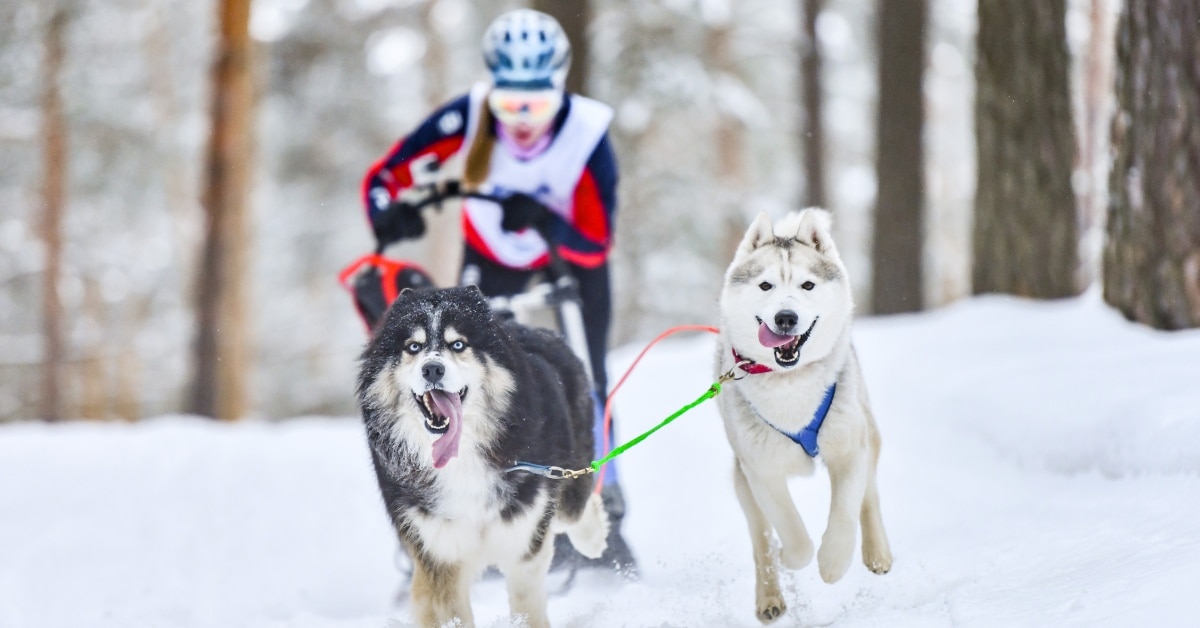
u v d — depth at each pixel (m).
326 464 9.54
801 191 25.61
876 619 4.29
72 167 29.44
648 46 26.02
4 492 8.83
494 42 6.60
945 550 5.64
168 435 10.77
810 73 23.84
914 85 16.44
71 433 11.25
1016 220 12.15
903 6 16.41
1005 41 12.18
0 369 30.75
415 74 33.75
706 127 28.42
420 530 4.88
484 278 6.90
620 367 11.88
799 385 5.05
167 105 31.92
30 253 30.31
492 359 4.82
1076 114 12.19
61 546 7.39
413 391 4.70
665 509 7.79
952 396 8.70
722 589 5.70
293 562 7.04
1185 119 8.59
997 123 12.27
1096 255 15.41
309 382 32.47
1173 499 5.34
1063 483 6.61
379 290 6.34
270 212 31.55
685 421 9.67
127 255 31.55
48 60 27.69
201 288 19.28
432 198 6.59
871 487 5.52
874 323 13.52
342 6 30.58
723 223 28.81
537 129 6.70
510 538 4.92
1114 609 3.67
